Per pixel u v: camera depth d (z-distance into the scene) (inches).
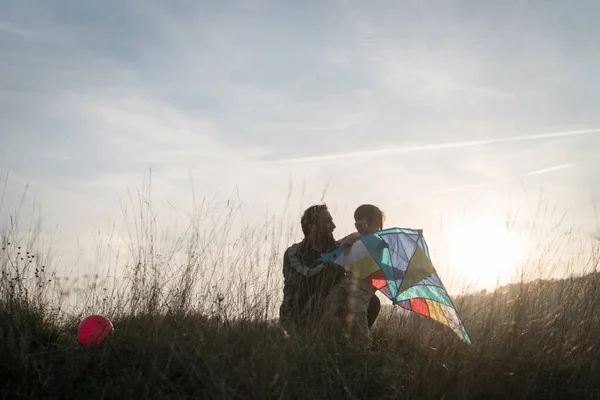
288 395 161.2
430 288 214.7
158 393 164.4
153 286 229.8
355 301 214.7
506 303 220.2
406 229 219.3
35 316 212.8
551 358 194.5
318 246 225.1
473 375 174.2
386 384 176.7
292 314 217.9
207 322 217.9
